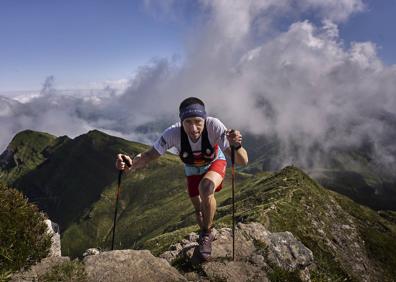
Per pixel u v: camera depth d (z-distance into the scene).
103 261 1.65
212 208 1.75
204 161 1.75
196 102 1.62
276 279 1.90
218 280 1.75
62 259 1.63
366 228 28.72
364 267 21.50
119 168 1.79
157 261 1.74
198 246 1.89
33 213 1.60
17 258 1.44
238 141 1.64
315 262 2.67
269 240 2.26
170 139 1.73
